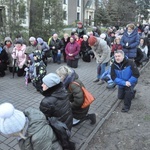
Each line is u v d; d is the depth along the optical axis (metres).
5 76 7.52
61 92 2.79
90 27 35.78
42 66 5.62
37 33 11.17
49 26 11.39
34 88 6.21
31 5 11.05
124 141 3.60
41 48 7.98
